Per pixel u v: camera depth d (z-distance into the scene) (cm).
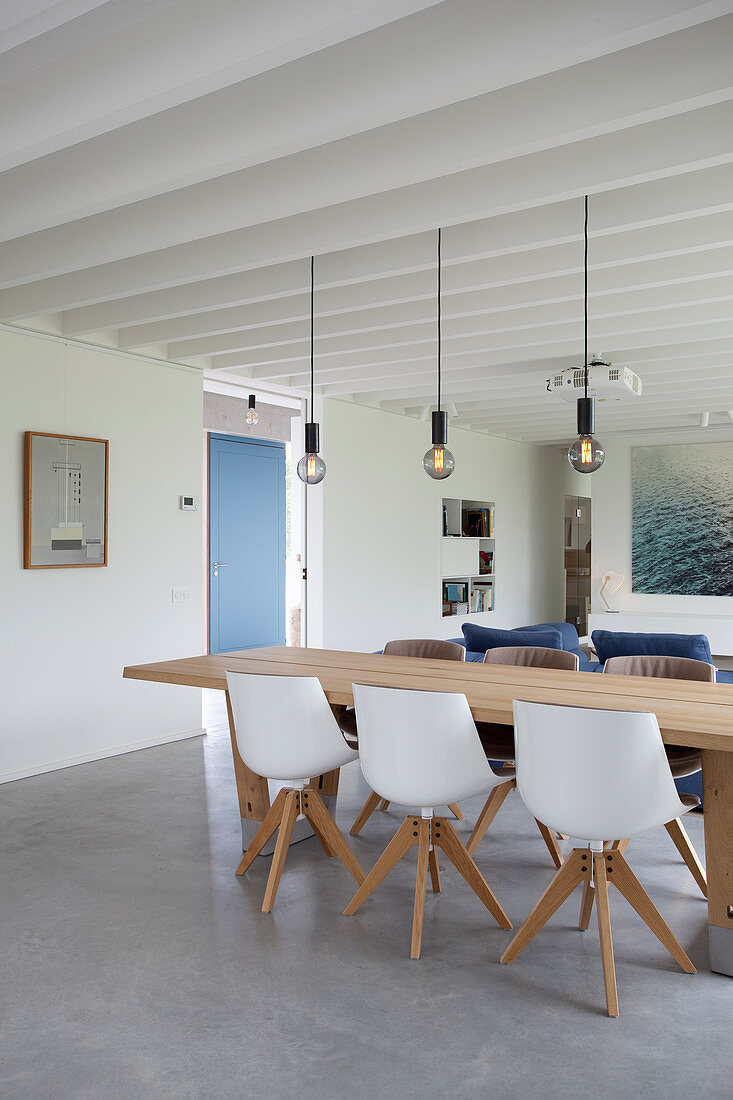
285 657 425
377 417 775
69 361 502
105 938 290
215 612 884
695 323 473
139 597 545
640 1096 207
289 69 265
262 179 325
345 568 737
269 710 322
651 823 255
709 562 916
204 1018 241
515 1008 247
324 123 259
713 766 266
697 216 333
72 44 226
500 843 383
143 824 405
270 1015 243
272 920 304
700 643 474
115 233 368
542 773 262
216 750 547
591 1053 225
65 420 499
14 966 271
